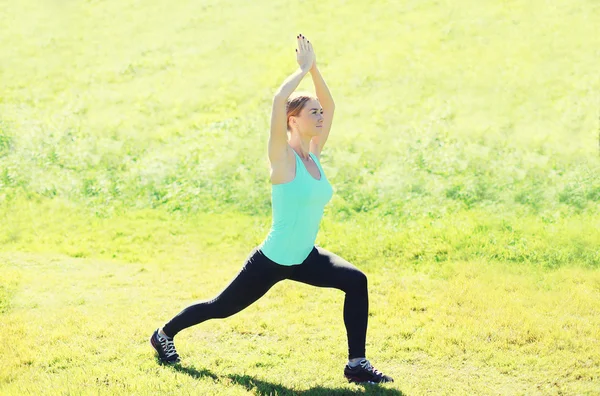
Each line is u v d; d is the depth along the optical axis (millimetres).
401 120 16688
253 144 15258
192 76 20609
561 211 11688
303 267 5805
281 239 5523
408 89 18578
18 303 8125
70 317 7609
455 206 12133
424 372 6328
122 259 10195
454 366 6453
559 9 22062
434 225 11125
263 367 6395
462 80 18719
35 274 9289
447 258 9844
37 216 12195
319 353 6688
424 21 22547
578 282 8820
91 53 22797
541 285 8672
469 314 7695
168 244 10914
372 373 5969
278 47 21891
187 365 6375
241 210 12609
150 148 15891
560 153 14172
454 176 13219
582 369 6320
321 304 8070
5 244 10758
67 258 10172
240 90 19375
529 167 13492
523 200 12164
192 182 13539
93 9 26219
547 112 16484
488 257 9812
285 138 5395
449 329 7281
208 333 7223
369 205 12477
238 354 6688
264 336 7188
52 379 6027
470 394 5871
